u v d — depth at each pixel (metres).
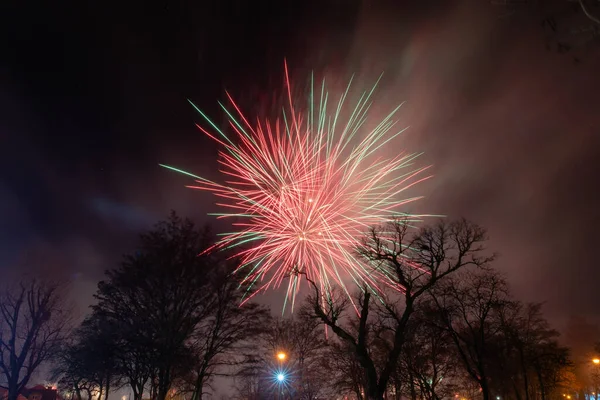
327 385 45.84
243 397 48.84
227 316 33.94
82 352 33.47
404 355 35.31
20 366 30.77
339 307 26.81
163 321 31.47
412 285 26.19
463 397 47.75
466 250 26.05
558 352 40.22
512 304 33.59
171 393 42.47
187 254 32.91
